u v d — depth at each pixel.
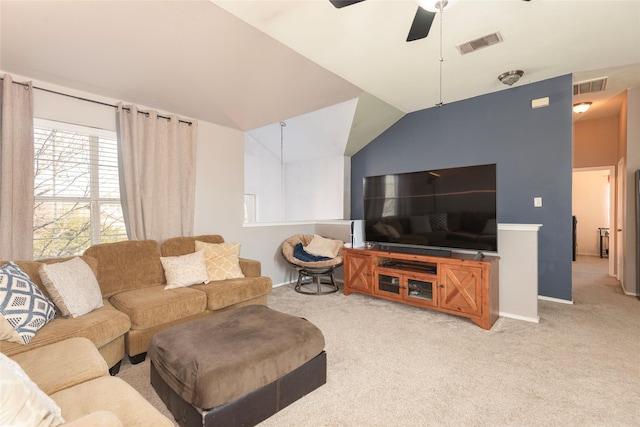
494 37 2.68
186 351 1.67
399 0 2.12
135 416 1.13
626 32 2.62
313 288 4.38
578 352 2.37
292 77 3.26
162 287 2.88
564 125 3.57
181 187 3.61
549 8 2.28
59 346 1.65
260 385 1.62
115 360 2.13
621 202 4.49
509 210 3.94
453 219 3.28
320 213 6.08
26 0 1.87
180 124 3.61
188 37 2.40
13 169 2.48
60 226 2.87
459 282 3.00
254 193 6.48
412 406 1.75
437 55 2.97
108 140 3.17
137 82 2.90
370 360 2.28
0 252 2.39
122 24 2.17
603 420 1.62
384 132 5.15
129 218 3.16
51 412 1.00
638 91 3.92
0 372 0.89
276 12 2.21
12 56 2.34
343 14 2.26
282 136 5.76
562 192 3.60
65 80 2.74
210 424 1.44
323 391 1.90
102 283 2.64
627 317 3.10
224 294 2.81
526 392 1.87
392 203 3.78
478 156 4.17
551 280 3.67
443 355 2.35
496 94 4.01
